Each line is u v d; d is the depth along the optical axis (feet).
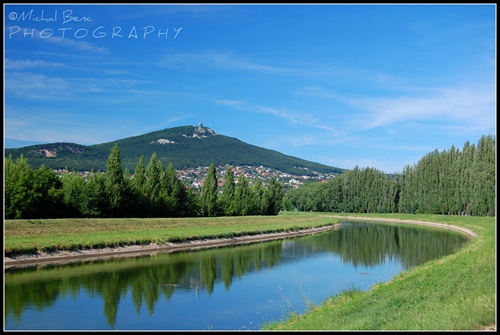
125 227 189.88
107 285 99.55
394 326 44.65
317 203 486.38
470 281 62.23
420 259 143.23
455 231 253.24
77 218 198.18
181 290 96.94
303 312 74.74
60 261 128.88
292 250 171.22
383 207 420.36
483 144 291.99
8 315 74.69
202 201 295.69
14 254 122.11
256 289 98.37
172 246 173.17
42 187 185.88
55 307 80.43
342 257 150.51
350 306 62.23
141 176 250.78
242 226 249.75
